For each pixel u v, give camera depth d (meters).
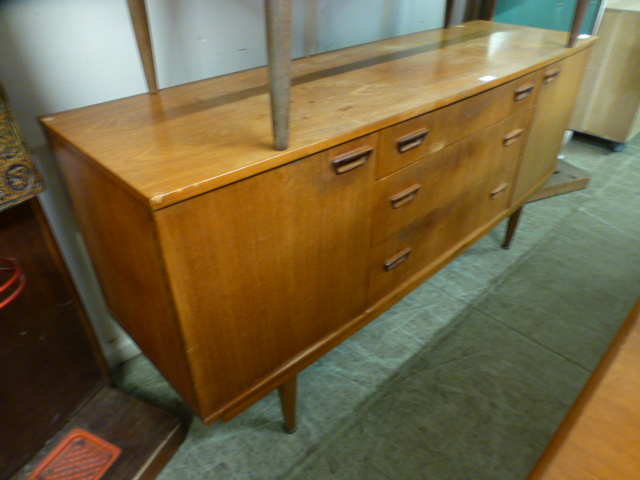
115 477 0.91
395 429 1.08
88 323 0.99
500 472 1.00
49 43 0.87
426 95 0.90
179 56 1.05
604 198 2.02
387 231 0.96
